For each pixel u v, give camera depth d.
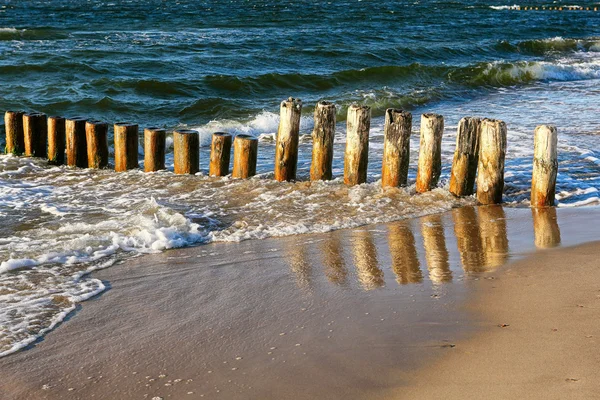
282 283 6.02
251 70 21.92
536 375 4.05
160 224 7.86
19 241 7.37
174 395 4.12
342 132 14.10
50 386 4.31
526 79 22.81
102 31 31.48
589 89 20.47
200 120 15.63
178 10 48.12
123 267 6.62
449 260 6.54
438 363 4.29
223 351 4.68
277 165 9.68
